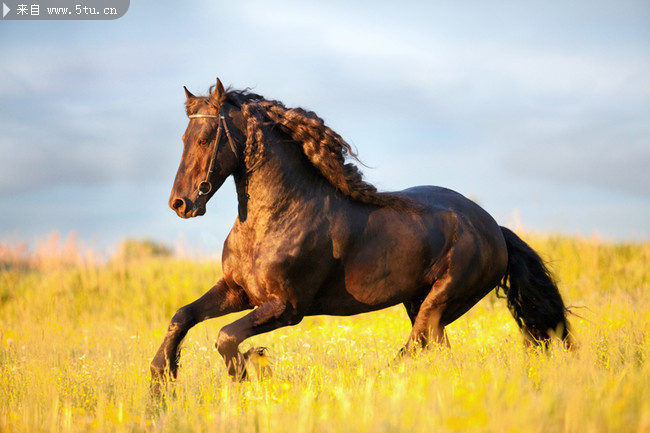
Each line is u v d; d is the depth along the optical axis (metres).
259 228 10.01
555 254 25.80
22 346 14.09
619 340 11.59
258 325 9.80
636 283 23.02
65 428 7.87
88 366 11.73
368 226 10.44
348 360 11.50
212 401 9.06
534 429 6.25
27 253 30.05
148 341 15.05
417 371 9.12
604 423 6.48
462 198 11.62
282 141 10.13
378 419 6.79
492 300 20.55
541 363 9.87
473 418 6.08
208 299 10.43
